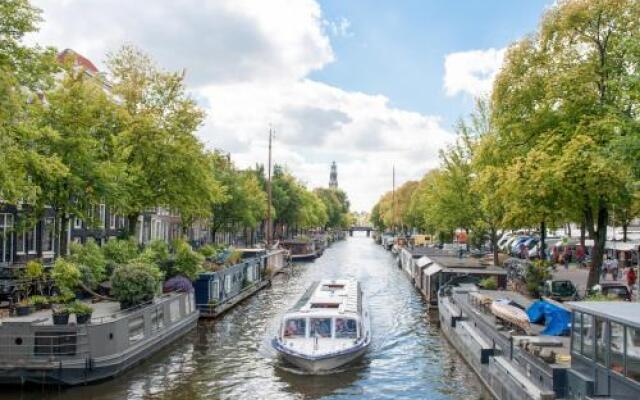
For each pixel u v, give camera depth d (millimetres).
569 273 41719
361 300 31797
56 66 22953
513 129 29797
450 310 28688
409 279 58250
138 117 33062
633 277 35719
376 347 27078
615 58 26062
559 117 27453
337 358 22172
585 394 13031
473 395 19750
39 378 19062
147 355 23484
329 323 24016
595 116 25328
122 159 30562
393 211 123625
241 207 62906
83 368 19312
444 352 26109
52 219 35438
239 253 45750
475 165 38500
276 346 22797
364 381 21469
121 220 48031
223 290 36844
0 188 19578
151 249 31094
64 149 25406
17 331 19141
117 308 24078
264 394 19750
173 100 35750
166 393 19469
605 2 25547
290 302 40938
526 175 25953
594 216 32594
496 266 40688
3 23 20797
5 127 19047
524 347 16594
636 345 11398
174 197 35344
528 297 29125
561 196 25922
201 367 22797
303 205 99750
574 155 23875
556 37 27750
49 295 26047
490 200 34062
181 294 28688
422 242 92188
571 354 14188
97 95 30344
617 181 23734
